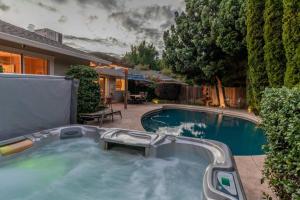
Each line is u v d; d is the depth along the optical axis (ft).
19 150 12.87
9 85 13.37
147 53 143.23
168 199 10.77
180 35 59.98
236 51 45.80
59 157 15.23
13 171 12.42
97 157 15.46
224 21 45.37
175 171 13.32
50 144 15.20
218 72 55.01
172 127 33.71
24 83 14.39
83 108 25.55
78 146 16.75
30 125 15.03
